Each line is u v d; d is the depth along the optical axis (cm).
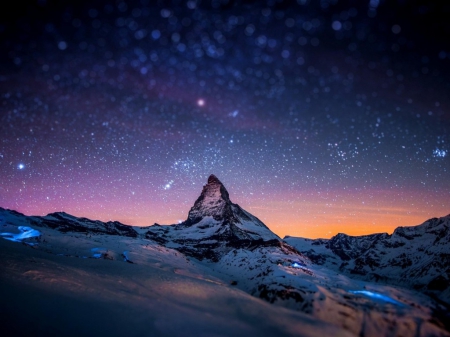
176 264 8050
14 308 2694
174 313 3488
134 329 2859
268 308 4403
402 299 5138
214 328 3241
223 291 4938
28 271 3853
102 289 3881
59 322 2669
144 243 9919
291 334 3497
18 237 8444
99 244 8719
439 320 4422
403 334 4009
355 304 4703
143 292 4200
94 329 2695
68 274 4225
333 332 3734
